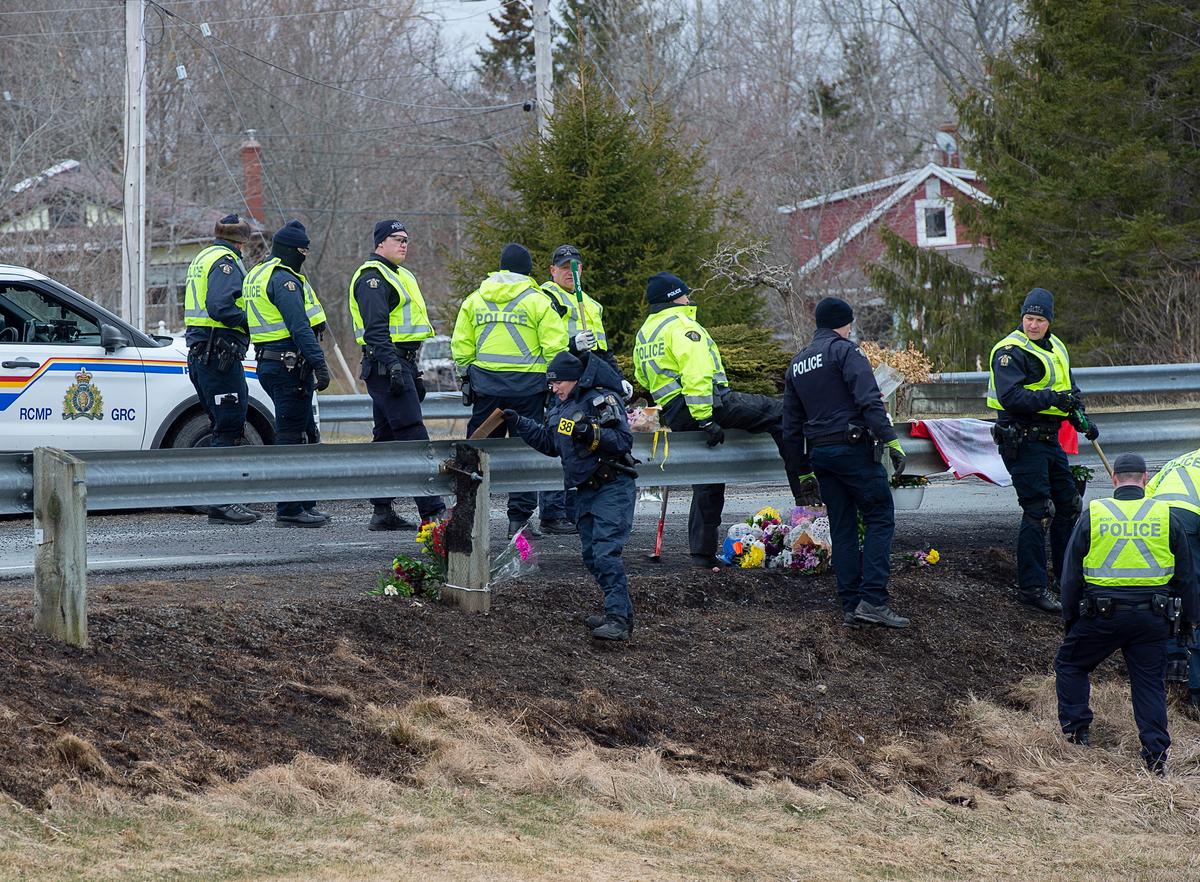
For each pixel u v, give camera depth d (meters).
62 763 21.05
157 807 20.78
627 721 27.52
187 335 39.28
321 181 158.00
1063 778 28.34
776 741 28.22
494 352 36.00
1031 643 35.09
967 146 114.00
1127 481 29.67
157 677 24.56
